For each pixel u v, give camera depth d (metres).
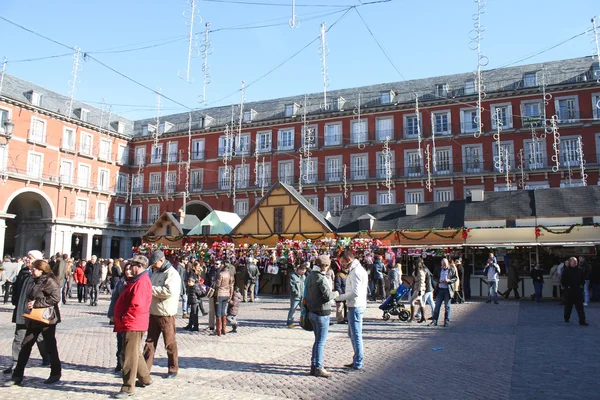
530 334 10.64
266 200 26.27
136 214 50.97
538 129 36.84
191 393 6.16
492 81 40.66
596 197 21.02
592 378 6.79
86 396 6.06
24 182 40.19
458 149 39.25
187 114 54.88
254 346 9.54
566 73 38.09
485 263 21.56
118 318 6.18
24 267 7.62
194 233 28.62
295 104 46.44
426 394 6.07
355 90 47.38
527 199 22.25
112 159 49.88
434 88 42.53
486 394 6.04
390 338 10.38
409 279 22.11
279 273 24.33
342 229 24.89
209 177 48.31
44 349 7.75
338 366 7.69
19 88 42.62
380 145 41.78
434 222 23.11
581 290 12.16
